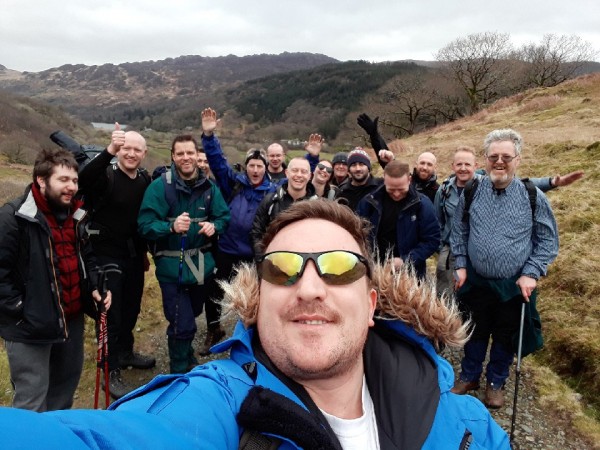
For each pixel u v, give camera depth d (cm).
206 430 93
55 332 259
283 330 114
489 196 315
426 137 2280
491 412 340
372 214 375
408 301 139
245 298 126
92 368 402
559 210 675
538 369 397
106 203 352
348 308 117
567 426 327
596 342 393
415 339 141
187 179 358
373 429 121
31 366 257
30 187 259
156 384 104
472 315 338
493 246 306
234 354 121
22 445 60
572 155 973
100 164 332
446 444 120
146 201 348
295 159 402
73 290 278
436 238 371
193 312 375
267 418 96
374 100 5003
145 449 79
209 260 370
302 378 114
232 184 466
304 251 119
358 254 122
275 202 404
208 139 451
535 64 4197
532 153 1089
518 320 322
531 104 2095
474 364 349
